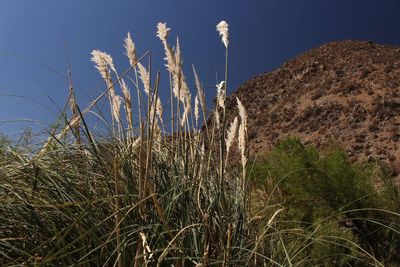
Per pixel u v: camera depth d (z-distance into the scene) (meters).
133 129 3.38
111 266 2.77
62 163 3.08
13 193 2.80
